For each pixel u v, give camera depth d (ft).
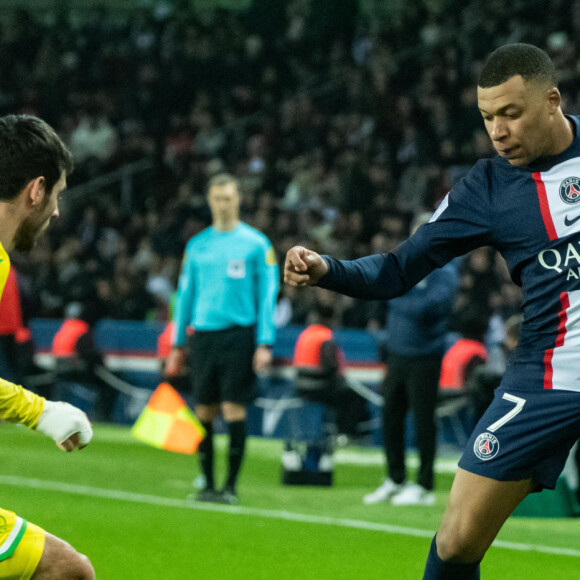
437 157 183.01
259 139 206.90
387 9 246.88
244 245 88.07
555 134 39.47
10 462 108.68
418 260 41.50
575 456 87.15
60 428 35.86
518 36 188.34
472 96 181.98
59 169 36.55
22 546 35.58
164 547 69.36
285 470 99.35
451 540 39.78
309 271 39.47
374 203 176.96
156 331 146.61
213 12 277.85
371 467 114.32
